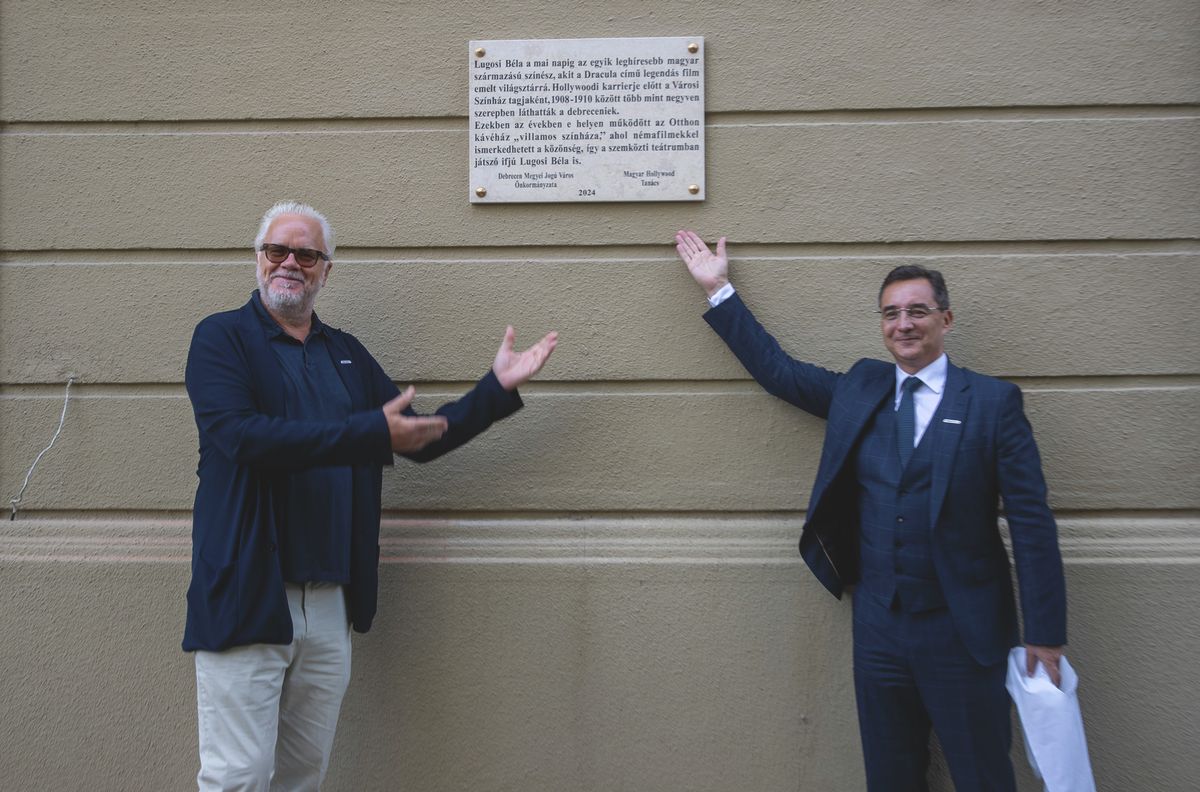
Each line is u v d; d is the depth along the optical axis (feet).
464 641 9.62
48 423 9.86
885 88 9.71
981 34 9.70
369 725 9.62
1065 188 9.61
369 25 9.93
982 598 7.85
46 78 10.00
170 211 9.91
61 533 9.78
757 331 9.25
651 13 9.84
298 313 8.47
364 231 9.86
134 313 9.86
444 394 9.82
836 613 9.47
